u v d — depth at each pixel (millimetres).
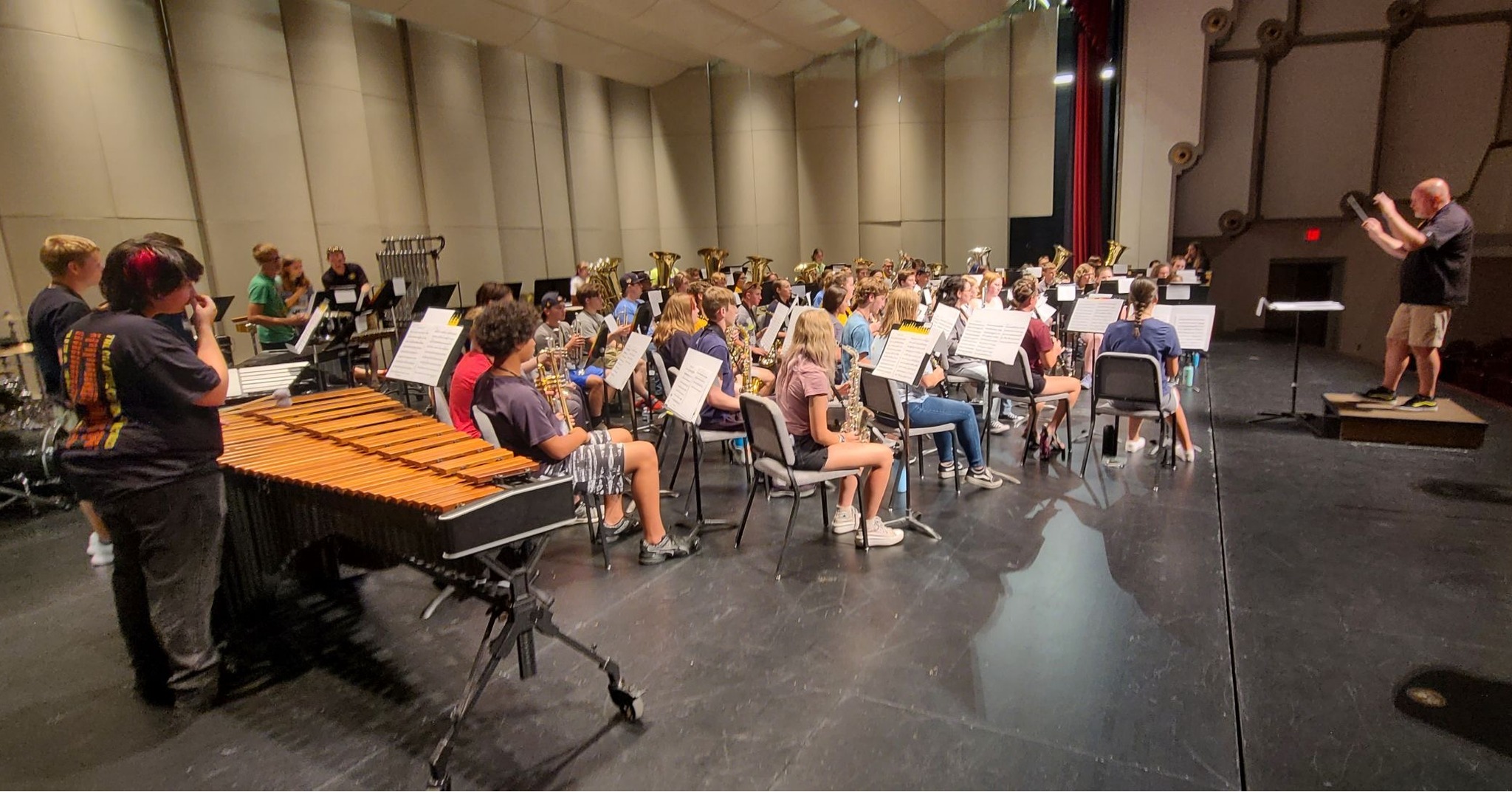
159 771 2098
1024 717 2207
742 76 12633
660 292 7496
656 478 3385
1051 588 3039
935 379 4391
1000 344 4176
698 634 2779
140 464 2188
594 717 2289
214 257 6887
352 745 2186
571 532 3865
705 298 4082
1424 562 3137
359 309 5527
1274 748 2035
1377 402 5172
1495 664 2393
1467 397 6383
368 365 6629
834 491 4395
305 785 2021
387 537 2111
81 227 5863
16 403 4480
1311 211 11766
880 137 12836
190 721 2324
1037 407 4785
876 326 5211
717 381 3926
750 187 12961
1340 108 11367
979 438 4363
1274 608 2807
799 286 8750
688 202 12859
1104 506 3965
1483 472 4250
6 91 5410
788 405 3393
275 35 7262
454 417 3338
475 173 9672
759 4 9781
